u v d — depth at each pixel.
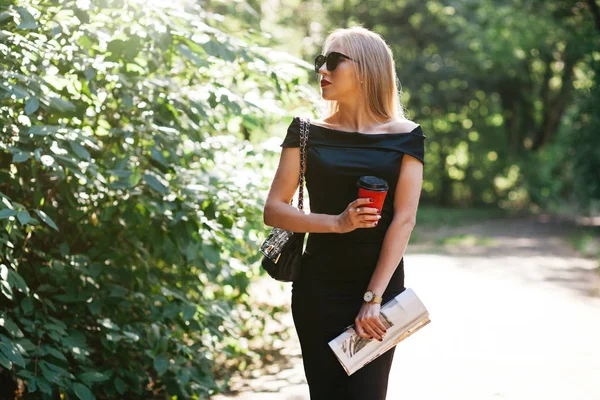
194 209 4.80
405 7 31.91
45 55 4.35
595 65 20.53
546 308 8.84
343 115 3.14
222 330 5.66
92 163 4.31
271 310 7.04
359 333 2.94
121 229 4.91
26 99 3.91
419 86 31.48
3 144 4.01
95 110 4.71
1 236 4.10
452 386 5.53
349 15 32.00
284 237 3.08
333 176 3.00
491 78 32.38
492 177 35.41
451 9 28.80
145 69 5.04
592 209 28.16
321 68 3.12
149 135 4.80
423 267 13.30
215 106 4.87
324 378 3.04
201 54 5.08
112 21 4.77
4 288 3.97
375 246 3.01
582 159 20.50
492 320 8.06
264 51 5.14
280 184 3.07
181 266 5.33
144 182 4.82
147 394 5.32
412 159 3.02
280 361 6.59
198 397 5.12
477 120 34.41
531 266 13.48
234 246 5.13
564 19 22.77
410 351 6.65
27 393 4.41
